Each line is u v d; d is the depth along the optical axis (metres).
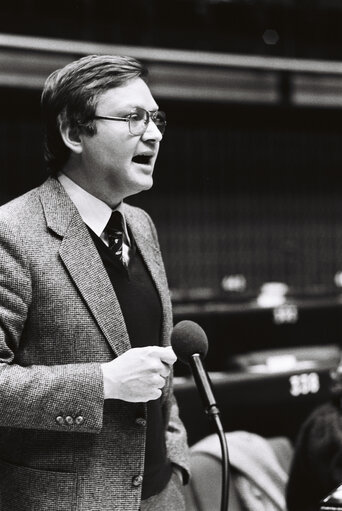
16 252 2.87
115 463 2.90
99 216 3.10
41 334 2.88
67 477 2.86
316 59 11.94
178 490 3.25
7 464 2.94
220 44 11.45
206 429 7.86
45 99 3.12
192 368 2.70
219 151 11.87
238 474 4.96
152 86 11.03
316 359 9.30
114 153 2.97
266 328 10.30
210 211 11.80
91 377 2.77
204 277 11.73
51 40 9.23
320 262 12.38
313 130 12.17
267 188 12.16
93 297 2.92
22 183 10.58
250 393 8.31
